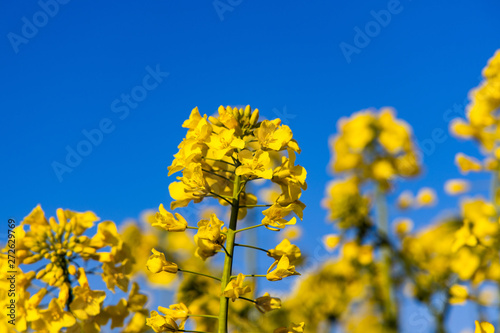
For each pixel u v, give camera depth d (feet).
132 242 1.98
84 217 1.62
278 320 2.31
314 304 2.52
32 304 1.53
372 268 2.45
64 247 1.58
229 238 1.41
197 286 2.08
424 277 2.20
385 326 2.25
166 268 1.40
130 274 1.61
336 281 2.55
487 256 2.12
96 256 1.59
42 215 1.60
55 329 1.52
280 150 1.45
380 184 2.64
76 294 1.55
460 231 2.19
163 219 1.43
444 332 2.09
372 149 2.78
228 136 1.44
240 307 2.20
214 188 1.49
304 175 1.44
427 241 2.37
